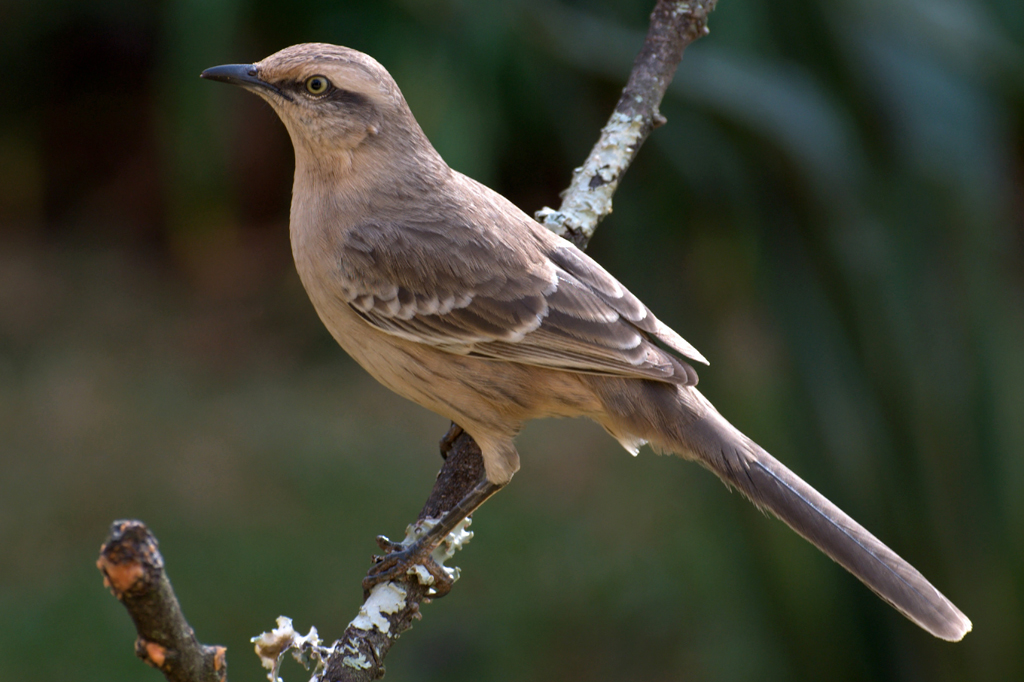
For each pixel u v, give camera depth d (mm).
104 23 21688
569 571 15141
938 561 10656
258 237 21953
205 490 16547
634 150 7324
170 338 20203
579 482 17047
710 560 14641
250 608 14180
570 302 6473
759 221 10438
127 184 22984
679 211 10836
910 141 10094
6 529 15594
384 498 16344
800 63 10180
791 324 10594
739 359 11688
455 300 6422
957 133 10094
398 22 10250
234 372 19500
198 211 11578
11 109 22516
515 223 6734
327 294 6664
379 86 6645
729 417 11273
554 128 10781
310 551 15188
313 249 6668
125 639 13680
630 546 15477
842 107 10141
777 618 11430
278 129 21031
